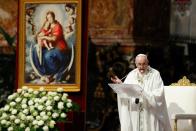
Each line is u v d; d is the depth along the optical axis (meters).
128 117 29.83
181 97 31.81
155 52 41.25
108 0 41.94
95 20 41.97
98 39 41.81
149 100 29.38
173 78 40.91
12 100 30.44
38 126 28.78
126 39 41.59
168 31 41.34
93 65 41.66
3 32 42.50
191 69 40.78
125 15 41.75
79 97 36.06
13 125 29.09
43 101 29.64
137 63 30.16
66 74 36.03
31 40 36.47
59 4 36.25
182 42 41.16
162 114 29.73
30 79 36.34
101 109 41.25
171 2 41.34
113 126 41.06
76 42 36.09
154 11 41.53
